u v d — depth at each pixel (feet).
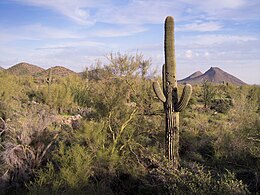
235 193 23.20
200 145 40.47
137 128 37.32
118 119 36.29
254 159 33.94
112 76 37.50
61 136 36.01
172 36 32.55
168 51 32.45
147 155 33.53
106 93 36.70
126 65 37.29
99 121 36.42
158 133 38.70
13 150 31.22
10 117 44.68
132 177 31.17
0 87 67.51
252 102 64.80
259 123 38.73
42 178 27.55
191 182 25.75
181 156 37.65
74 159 29.30
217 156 35.45
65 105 67.87
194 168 30.83
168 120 32.53
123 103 36.81
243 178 30.19
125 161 32.89
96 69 38.78
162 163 30.81
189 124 49.03
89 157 29.94
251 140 36.11
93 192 27.99
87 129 33.04
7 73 102.37
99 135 33.17
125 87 37.29
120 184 31.32
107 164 31.42
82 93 69.46
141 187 29.86
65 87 75.10
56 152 32.42
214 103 86.99
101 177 31.12
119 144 35.17
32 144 33.06
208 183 24.48
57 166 30.94
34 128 33.58
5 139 33.76
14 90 74.95
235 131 39.37
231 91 98.73
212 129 46.39
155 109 39.27
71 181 27.32
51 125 38.40
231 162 34.45
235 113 56.54
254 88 92.17
